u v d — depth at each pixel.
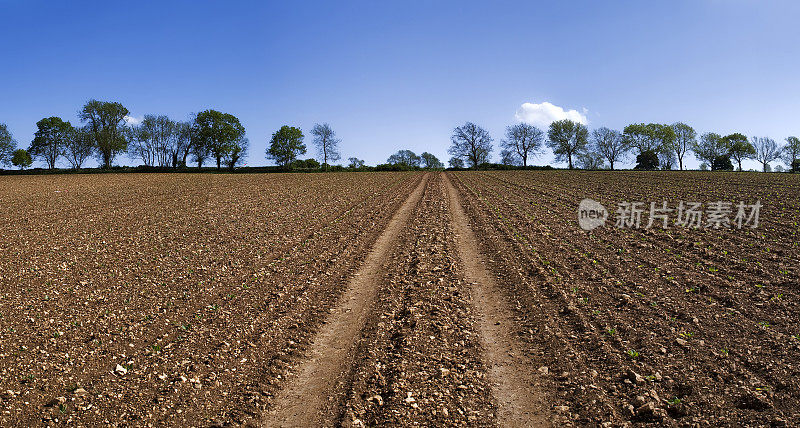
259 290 13.61
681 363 8.24
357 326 11.03
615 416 6.98
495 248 18.09
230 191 42.25
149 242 19.91
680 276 13.16
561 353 9.10
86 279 14.38
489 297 12.68
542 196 35.00
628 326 9.92
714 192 31.48
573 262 15.36
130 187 45.47
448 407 7.46
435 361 9.03
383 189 44.94
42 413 7.31
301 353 9.69
